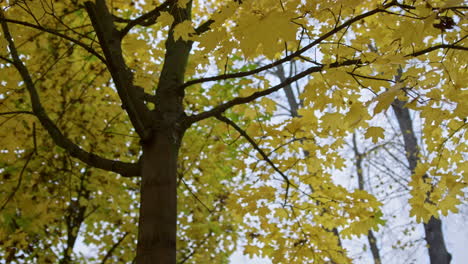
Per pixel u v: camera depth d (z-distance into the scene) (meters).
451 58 1.98
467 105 2.00
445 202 2.85
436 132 2.77
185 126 2.70
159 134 2.52
